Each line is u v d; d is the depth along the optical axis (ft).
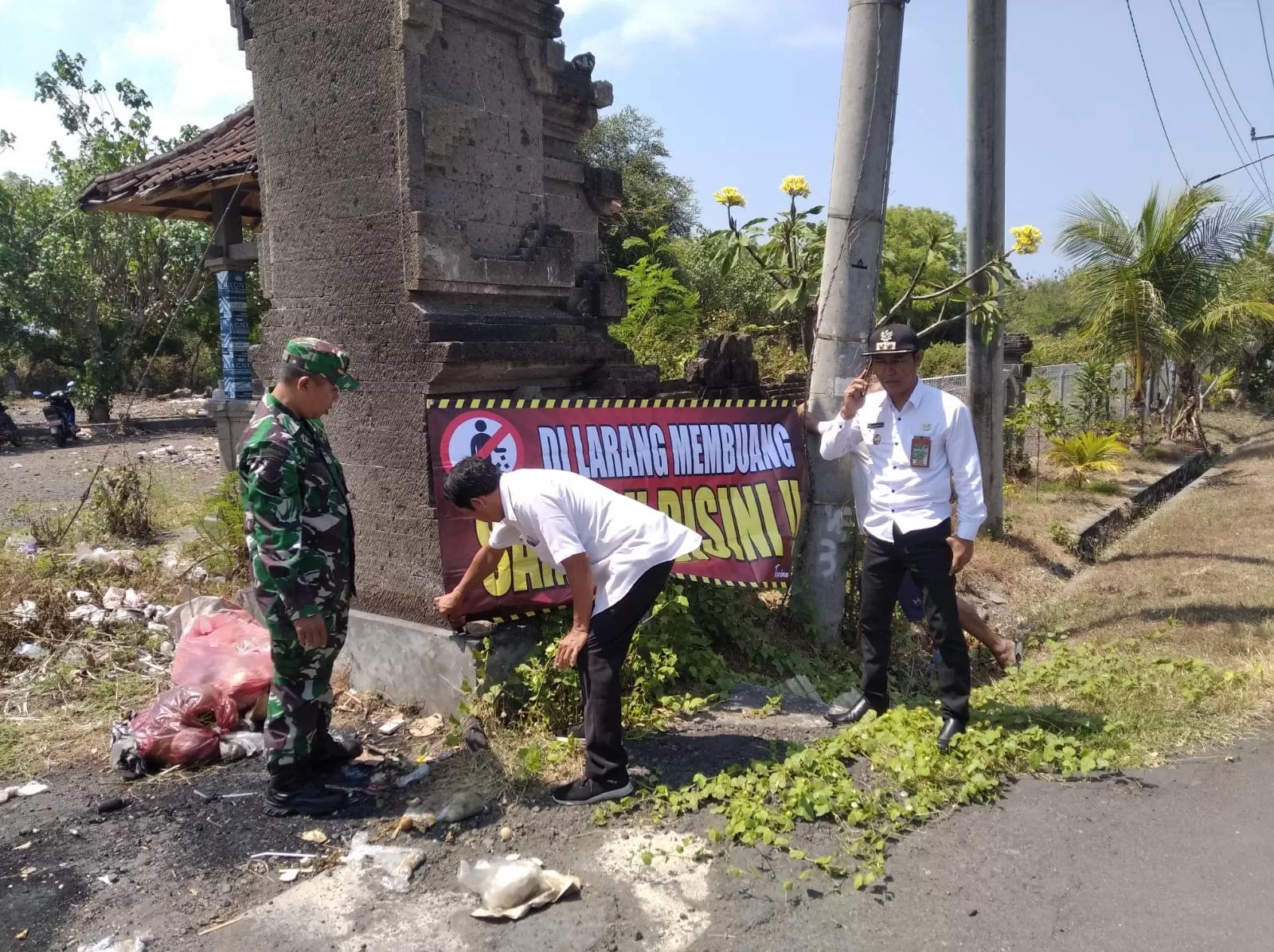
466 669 13.80
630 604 11.48
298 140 15.12
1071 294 56.54
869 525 13.85
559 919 9.19
